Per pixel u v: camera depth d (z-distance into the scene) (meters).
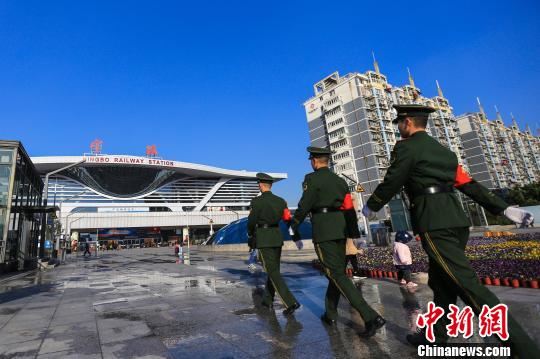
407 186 2.50
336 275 3.08
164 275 9.14
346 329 3.10
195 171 99.31
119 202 90.69
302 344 2.77
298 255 16.81
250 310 4.15
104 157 81.69
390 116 77.88
